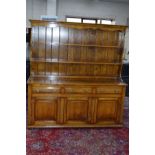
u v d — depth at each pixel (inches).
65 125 124.8
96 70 140.4
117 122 129.6
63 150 101.0
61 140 111.0
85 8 235.5
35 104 120.3
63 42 133.3
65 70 137.9
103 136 117.8
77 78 137.4
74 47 135.4
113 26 128.4
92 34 134.8
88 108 125.0
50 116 123.3
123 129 128.4
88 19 240.5
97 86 123.2
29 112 120.6
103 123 128.3
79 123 126.0
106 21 243.9
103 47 136.7
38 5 223.0
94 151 101.2
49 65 135.6
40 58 133.2
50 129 123.7
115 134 121.0
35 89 118.3
